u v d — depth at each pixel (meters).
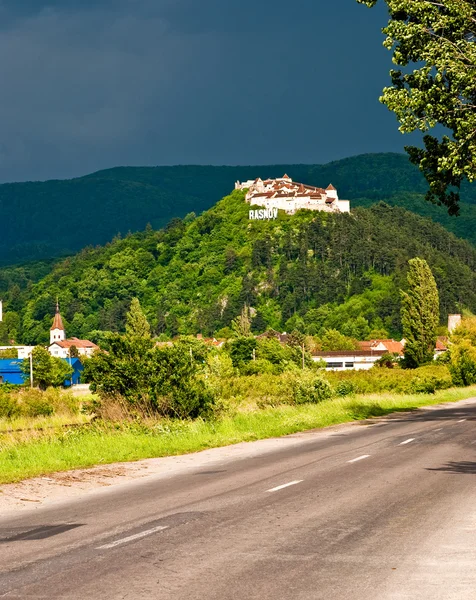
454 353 121.81
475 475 25.31
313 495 21.42
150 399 45.88
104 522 18.09
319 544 15.10
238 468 28.78
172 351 46.97
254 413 54.75
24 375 156.88
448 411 67.38
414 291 172.00
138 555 14.45
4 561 14.34
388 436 41.66
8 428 55.28
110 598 11.62
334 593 11.70
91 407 46.22
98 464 31.19
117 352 47.03
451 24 43.25
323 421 52.97
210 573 12.98
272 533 16.23
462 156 43.72
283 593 11.73
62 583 12.56
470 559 13.82
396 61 45.72
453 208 49.38
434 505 19.55
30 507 21.25
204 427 43.09
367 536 15.83
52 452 32.88
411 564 13.47
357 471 26.73
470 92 44.00
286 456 32.66
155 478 26.77
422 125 44.00
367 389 100.69
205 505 20.11
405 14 46.09
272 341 190.88
